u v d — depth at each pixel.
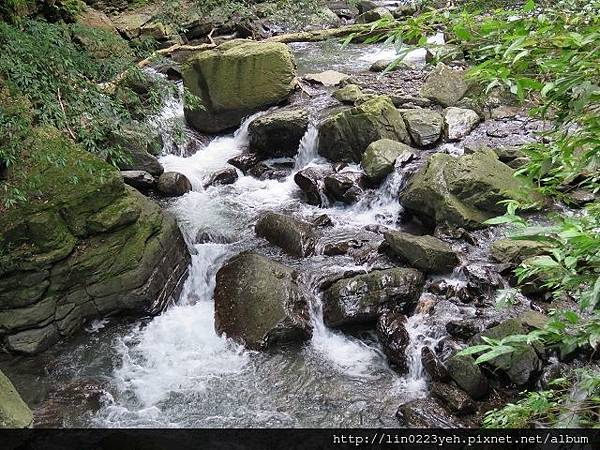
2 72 5.48
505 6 3.53
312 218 6.93
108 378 4.96
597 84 1.58
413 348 4.91
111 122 6.21
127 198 5.64
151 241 5.80
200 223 6.84
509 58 1.72
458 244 5.93
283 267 5.77
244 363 5.12
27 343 5.09
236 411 4.64
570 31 1.70
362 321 5.30
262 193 7.57
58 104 5.49
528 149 2.30
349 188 7.04
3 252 4.98
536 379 4.33
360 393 4.74
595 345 1.93
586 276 1.86
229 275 5.85
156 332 5.52
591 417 2.18
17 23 6.16
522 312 4.91
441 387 4.50
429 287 5.46
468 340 4.84
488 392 4.44
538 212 5.84
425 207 6.37
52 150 5.56
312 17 13.37
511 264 5.50
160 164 7.54
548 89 1.60
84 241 5.40
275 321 5.27
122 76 7.19
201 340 5.42
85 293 5.41
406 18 2.04
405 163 7.04
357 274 5.67
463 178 6.22
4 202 5.19
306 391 4.80
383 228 6.57
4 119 5.10
